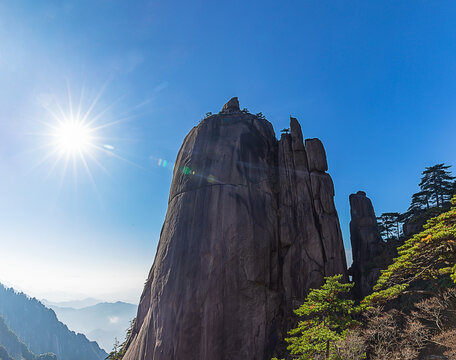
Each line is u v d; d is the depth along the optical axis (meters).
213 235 42.91
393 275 23.61
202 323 37.69
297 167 50.88
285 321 40.06
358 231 52.34
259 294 40.22
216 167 49.19
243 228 43.38
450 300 24.67
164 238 46.38
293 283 42.66
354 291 47.91
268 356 36.91
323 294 23.45
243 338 37.41
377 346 27.75
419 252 20.84
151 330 39.75
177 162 56.22
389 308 35.53
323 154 51.72
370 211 53.56
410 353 25.11
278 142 57.09
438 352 25.44
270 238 44.47
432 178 64.19
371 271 45.62
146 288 52.31
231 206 44.97
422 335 27.33
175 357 36.22
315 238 44.84
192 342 36.81
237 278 40.34
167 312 39.16
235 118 56.78
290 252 44.81
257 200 46.88
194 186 48.28
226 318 38.09
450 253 20.36
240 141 52.09
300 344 25.16
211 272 40.31
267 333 38.19
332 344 24.77
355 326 24.58
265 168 50.91
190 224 44.78
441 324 26.80
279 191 49.78
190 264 41.31
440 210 45.47
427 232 20.64
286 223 46.62
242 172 48.72
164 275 42.22
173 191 51.12
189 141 55.72
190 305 38.69
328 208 47.91
